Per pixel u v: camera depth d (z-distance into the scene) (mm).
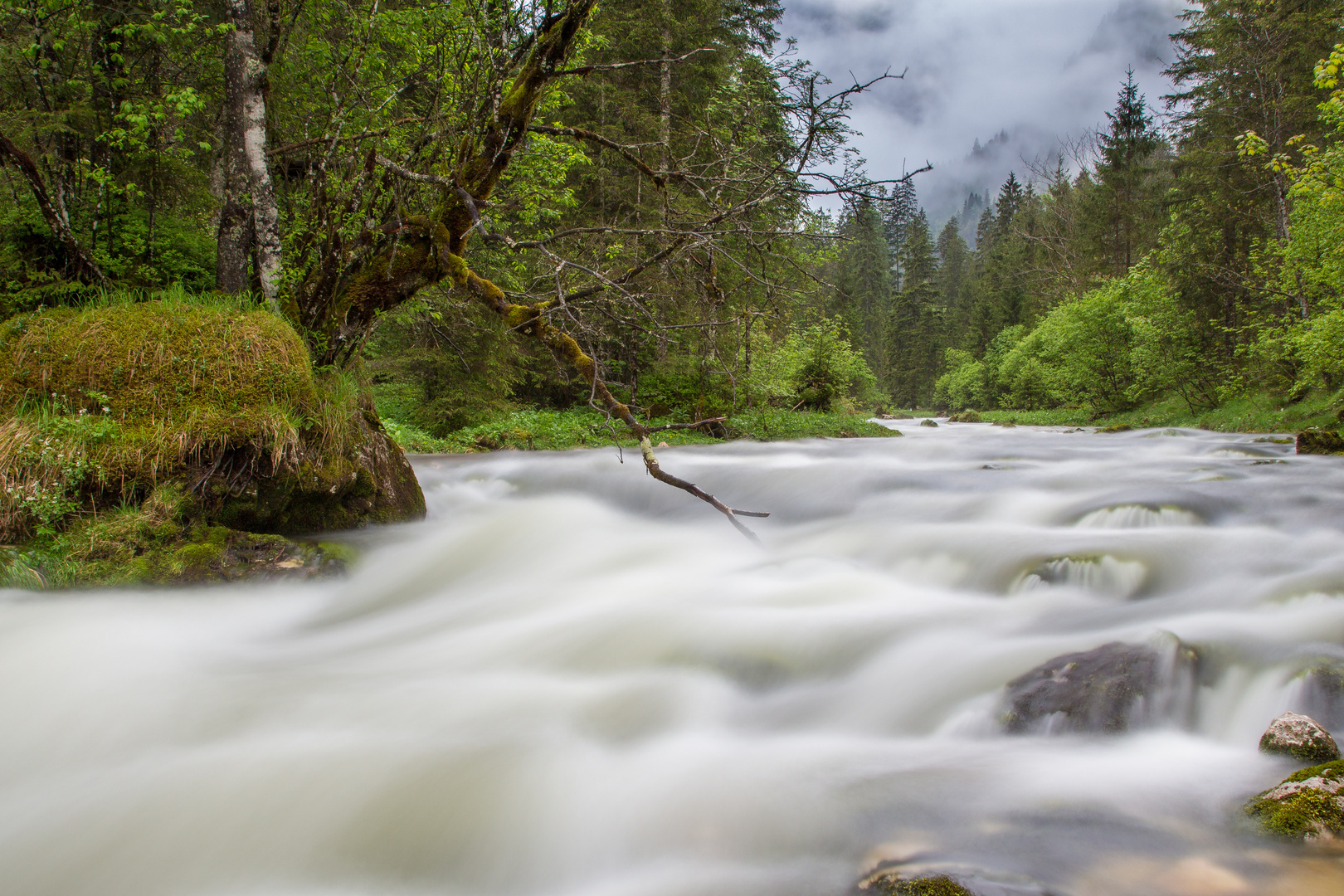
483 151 6559
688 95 18078
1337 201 14508
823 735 3650
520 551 6945
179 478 5648
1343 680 3260
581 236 10242
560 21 6344
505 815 2934
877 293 78500
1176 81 28281
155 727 3609
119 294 6637
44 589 5074
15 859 2754
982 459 13367
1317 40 22250
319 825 2896
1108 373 29562
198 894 2633
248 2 7180
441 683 4152
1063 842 2504
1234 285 22766
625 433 16484
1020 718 3471
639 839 2799
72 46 7898
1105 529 6719
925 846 2564
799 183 5469
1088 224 39312
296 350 6355
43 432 5395
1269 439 16609
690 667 4375
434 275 7023
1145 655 3592
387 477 7270
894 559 6371
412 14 7367
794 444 16844
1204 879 2256
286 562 5672
